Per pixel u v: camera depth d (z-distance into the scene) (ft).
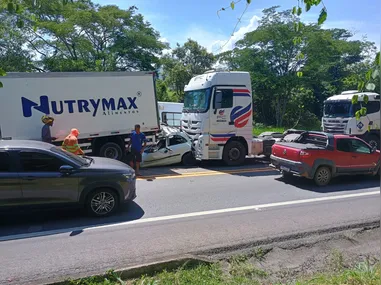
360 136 50.85
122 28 96.63
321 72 108.88
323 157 29.50
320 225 19.81
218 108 38.06
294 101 117.39
